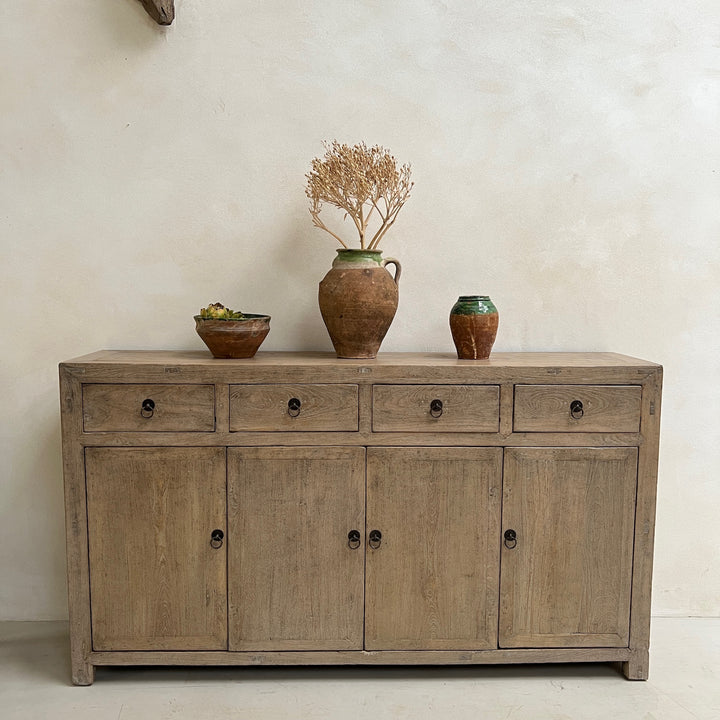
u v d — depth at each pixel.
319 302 2.16
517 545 2.04
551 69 2.37
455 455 2.00
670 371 2.47
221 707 1.93
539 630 2.06
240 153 2.35
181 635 2.03
